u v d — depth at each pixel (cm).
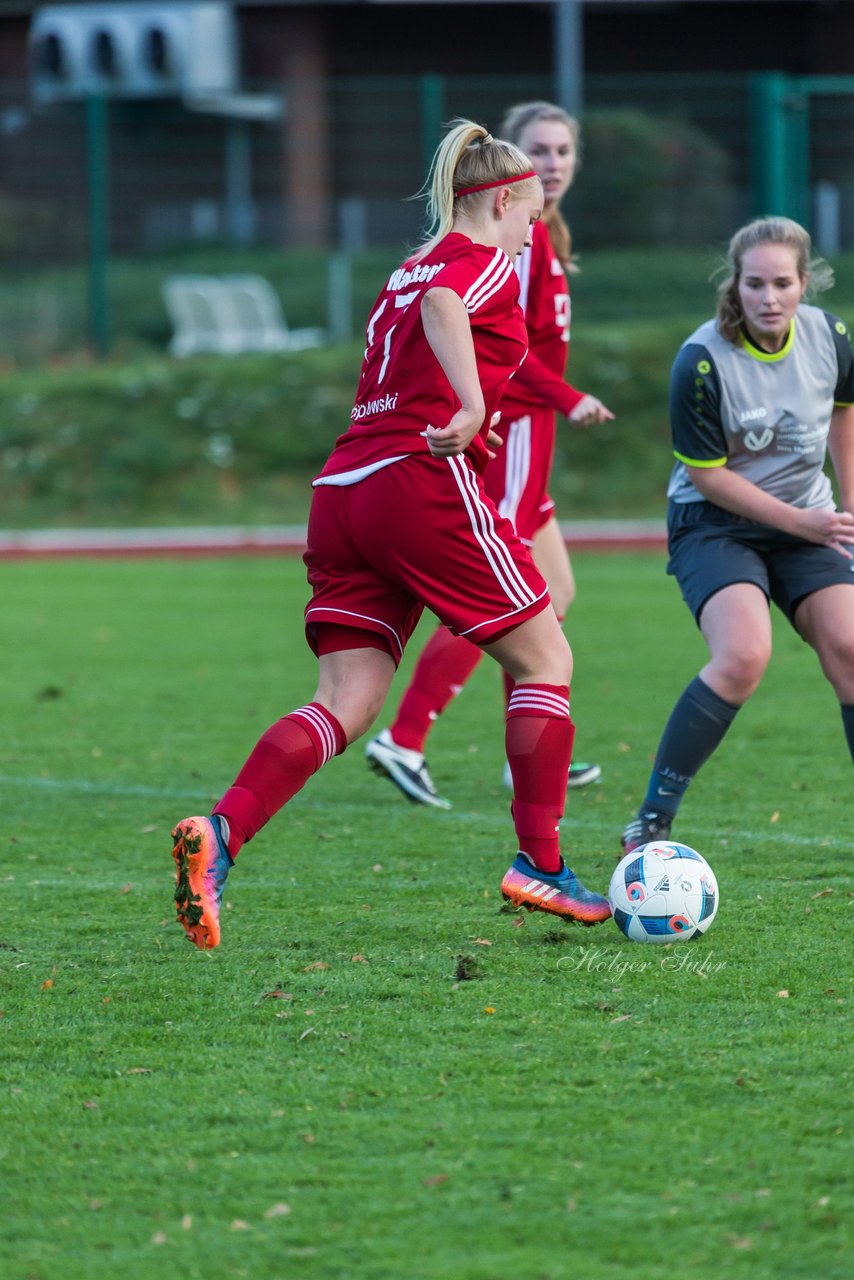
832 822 2095
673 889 1550
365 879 1844
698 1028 1309
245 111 10894
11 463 7556
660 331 7875
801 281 1744
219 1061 1262
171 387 7956
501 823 2158
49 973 1500
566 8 8688
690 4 11400
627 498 7150
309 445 7625
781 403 1789
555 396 2255
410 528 1448
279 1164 1073
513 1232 975
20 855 1997
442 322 1423
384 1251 957
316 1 11169
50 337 8650
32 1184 1056
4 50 11800
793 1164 1053
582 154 8575
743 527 1836
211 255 10181
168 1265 949
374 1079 1216
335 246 10531
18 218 10256
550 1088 1188
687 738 1817
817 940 1556
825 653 1800
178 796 2358
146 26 10569
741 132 9012
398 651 1535
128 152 10819
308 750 1484
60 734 2869
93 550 6341
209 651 3916
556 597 2397
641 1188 1026
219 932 1459
